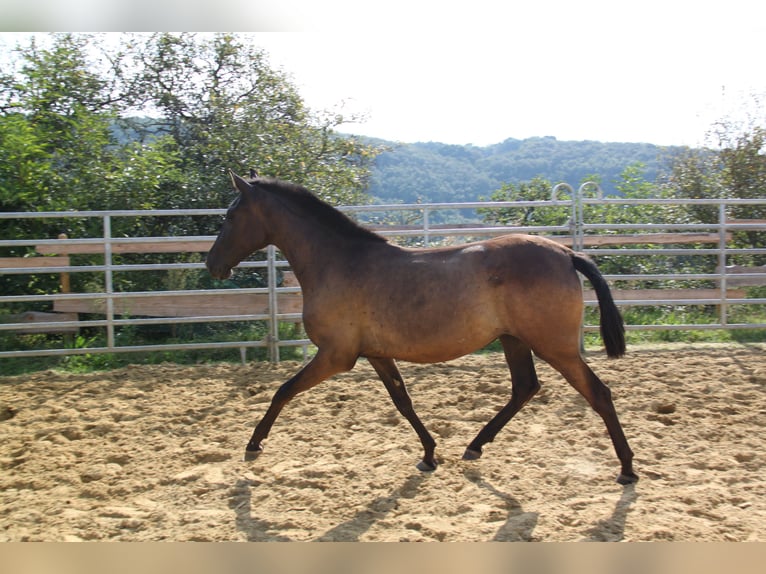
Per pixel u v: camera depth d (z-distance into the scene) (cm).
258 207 468
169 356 822
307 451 487
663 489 404
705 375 680
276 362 786
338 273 433
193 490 421
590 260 413
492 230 818
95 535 361
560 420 547
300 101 1229
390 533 354
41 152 956
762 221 877
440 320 404
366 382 681
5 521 379
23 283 919
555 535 345
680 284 1034
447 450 479
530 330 399
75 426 549
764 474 425
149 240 786
